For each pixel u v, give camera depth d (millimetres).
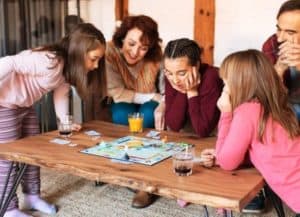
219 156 1742
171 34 3945
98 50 2316
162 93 3096
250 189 1535
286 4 2273
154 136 2326
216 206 1466
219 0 3643
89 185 3016
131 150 2021
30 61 2195
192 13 3797
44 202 2611
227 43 3682
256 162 1710
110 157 1909
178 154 1754
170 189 1549
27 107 2484
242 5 3561
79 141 2199
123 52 3023
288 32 2242
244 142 1683
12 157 1988
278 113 1710
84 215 2555
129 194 2871
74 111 3662
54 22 3941
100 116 3238
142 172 1711
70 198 2799
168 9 3910
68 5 4051
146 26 2887
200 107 2441
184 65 2285
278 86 1753
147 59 3059
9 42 3611
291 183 1635
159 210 2625
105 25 4223
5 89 2258
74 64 2305
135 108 3104
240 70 1744
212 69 2520
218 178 1654
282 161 1655
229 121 1838
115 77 3070
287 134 1687
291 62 2287
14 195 2359
